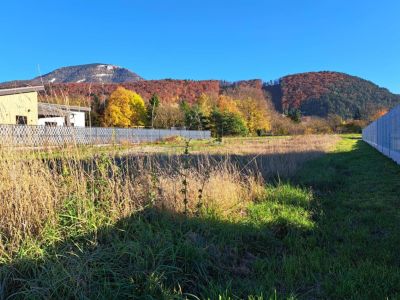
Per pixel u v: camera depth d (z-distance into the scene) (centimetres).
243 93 7912
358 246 387
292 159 1076
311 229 454
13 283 259
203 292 277
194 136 4112
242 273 323
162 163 641
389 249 378
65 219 347
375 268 321
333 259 347
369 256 357
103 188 400
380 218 504
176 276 291
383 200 627
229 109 5619
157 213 412
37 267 271
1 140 390
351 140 3922
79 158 422
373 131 2630
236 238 391
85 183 384
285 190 666
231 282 294
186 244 321
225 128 4788
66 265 272
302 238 414
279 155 1138
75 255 279
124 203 396
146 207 418
